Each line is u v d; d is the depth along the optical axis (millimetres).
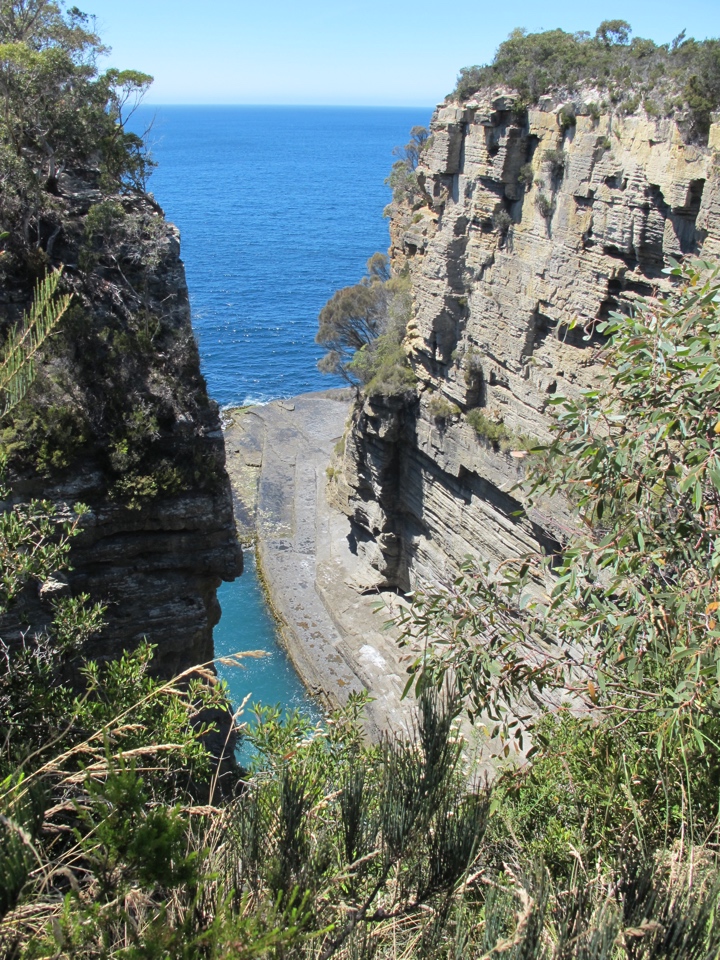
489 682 12273
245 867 7078
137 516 20656
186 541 21406
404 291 48469
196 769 11867
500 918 7199
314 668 45344
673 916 6633
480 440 39625
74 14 28469
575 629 12203
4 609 13250
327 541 57594
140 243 22078
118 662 13625
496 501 39875
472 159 37438
